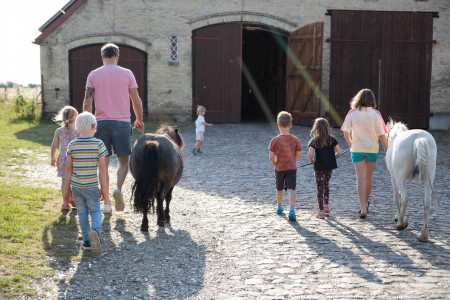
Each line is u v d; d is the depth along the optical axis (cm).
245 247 621
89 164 566
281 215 777
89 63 2019
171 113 2064
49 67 2012
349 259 575
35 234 616
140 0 2005
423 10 2031
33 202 762
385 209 814
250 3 2027
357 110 738
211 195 912
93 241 551
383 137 745
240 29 2041
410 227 707
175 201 864
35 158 1230
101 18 1998
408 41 2000
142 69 2039
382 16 1984
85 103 704
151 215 754
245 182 1030
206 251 605
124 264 552
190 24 2025
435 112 2048
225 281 514
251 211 800
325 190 767
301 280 514
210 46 2044
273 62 2633
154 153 600
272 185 1002
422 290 484
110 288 488
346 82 2006
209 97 2066
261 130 1870
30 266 517
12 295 450
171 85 2052
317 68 1905
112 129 706
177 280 514
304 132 1808
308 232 684
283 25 2036
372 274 528
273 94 2633
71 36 1998
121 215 745
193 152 1375
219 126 1984
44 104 2033
